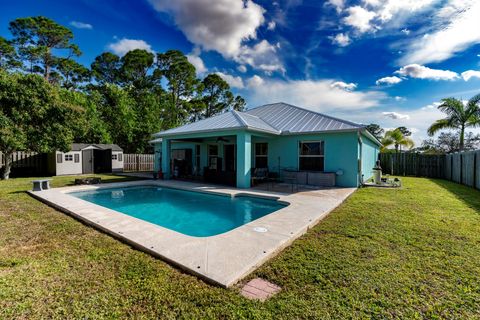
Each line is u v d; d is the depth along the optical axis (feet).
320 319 6.84
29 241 12.77
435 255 11.02
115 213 18.10
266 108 48.78
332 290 8.25
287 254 11.26
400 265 10.05
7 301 7.58
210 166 48.88
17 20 79.05
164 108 91.66
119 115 77.82
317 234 14.05
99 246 12.14
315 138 35.55
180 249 11.29
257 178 34.81
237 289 8.36
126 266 9.95
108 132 75.56
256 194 26.96
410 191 30.19
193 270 9.29
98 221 15.93
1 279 8.86
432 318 6.97
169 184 35.99
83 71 90.84
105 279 8.91
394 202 23.06
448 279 8.98
